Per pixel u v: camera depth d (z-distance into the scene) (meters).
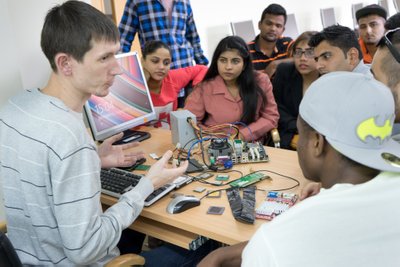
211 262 1.09
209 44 4.98
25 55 2.22
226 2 5.07
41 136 1.09
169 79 2.67
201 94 2.47
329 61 2.23
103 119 2.01
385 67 1.18
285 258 0.64
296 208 0.70
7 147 1.16
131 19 3.23
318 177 0.87
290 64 2.83
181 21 3.31
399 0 6.71
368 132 0.76
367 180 0.77
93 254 1.12
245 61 2.36
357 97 0.77
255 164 1.78
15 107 1.18
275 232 0.68
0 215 2.01
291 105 2.77
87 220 1.10
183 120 1.95
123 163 1.75
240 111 2.41
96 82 1.20
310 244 0.64
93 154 1.15
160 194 1.49
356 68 2.23
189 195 1.52
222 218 1.35
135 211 1.29
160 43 2.48
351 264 0.62
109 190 1.54
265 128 2.41
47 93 1.24
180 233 1.42
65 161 1.07
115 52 1.22
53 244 1.18
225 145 1.86
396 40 1.18
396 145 0.81
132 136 2.19
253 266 0.67
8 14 2.03
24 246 1.23
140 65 2.27
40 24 2.27
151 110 2.30
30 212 1.15
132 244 1.81
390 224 0.65
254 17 5.57
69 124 1.11
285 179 1.62
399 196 0.68
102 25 1.14
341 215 0.66
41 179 1.11
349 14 7.23
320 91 0.81
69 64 1.16
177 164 1.74
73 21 1.12
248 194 1.47
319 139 0.81
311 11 6.45
